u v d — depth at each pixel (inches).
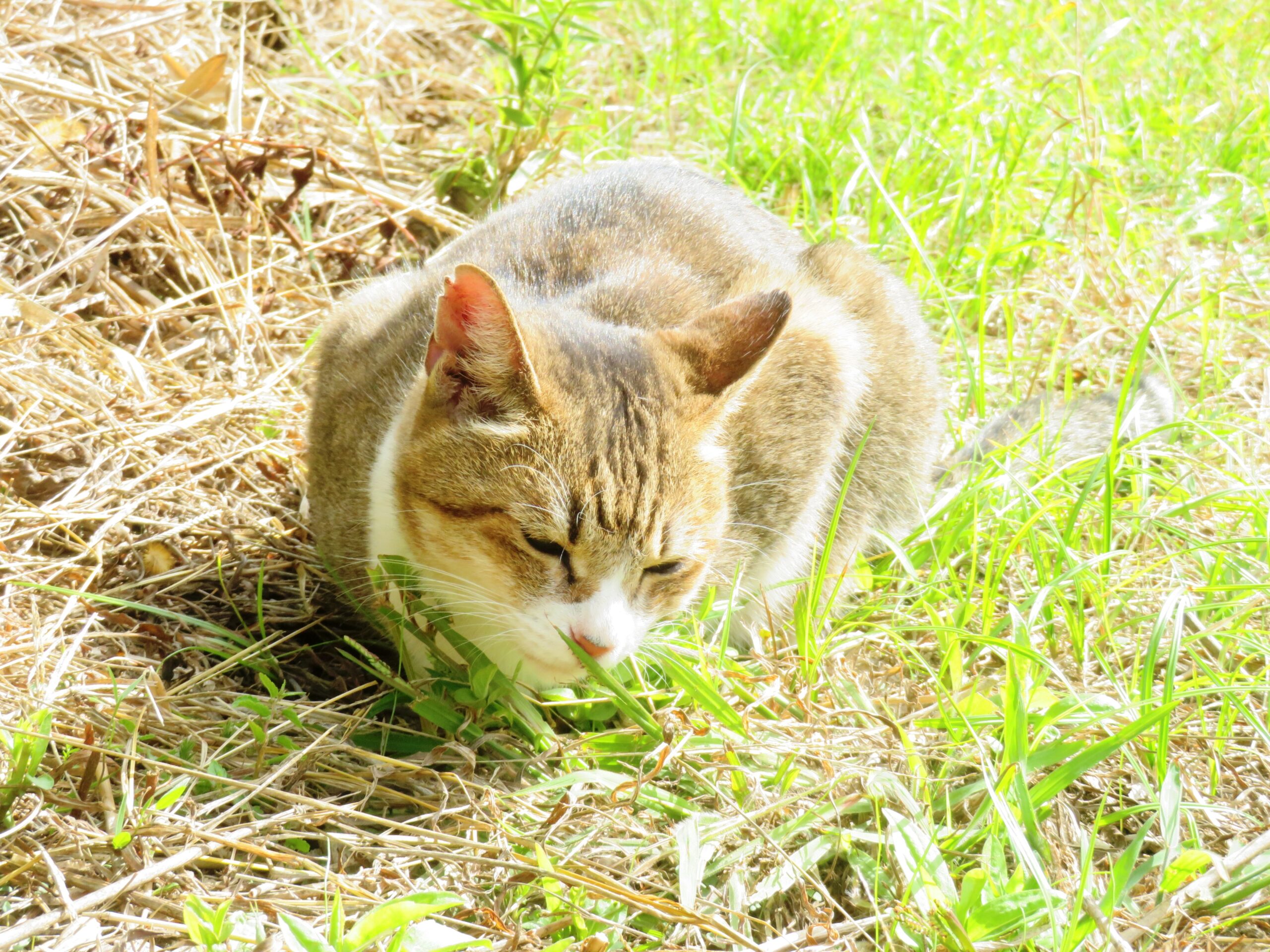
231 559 49.6
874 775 45.2
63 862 43.2
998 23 77.2
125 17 58.9
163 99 57.6
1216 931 44.1
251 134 57.7
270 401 52.4
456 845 44.3
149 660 46.9
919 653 49.0
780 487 49.3
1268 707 47.2
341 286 56.6
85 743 44.3
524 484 45.2
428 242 58.4
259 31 65.5
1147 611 49.4
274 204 57.2
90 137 54.9
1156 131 70.1
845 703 47.3
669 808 45.1
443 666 46.9
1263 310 58.3
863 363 51.1
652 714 46.6
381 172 59.1
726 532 48.8
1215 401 55.4
